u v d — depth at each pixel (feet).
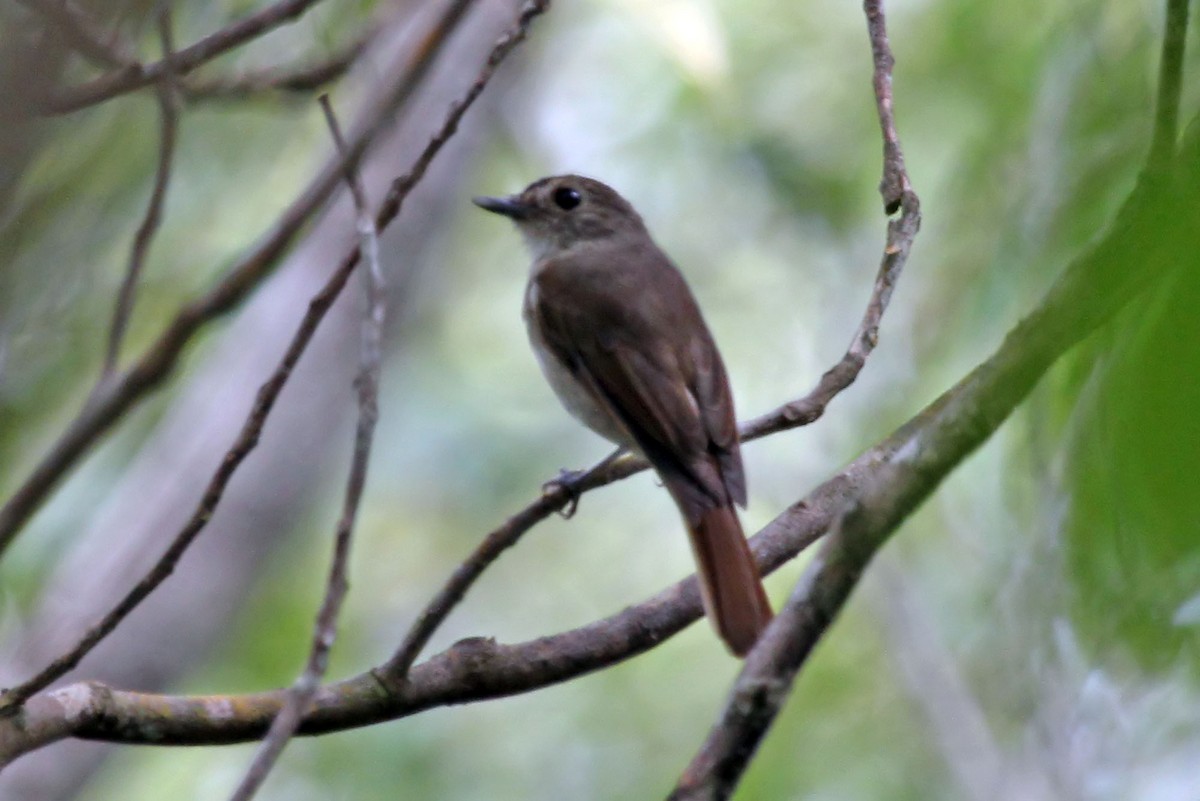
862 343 24.85
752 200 47.67
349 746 42.83
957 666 37.76
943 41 42.50
